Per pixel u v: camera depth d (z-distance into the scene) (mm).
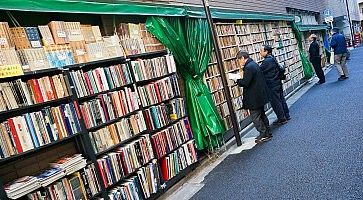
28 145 3004
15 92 3004
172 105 5121
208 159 5711
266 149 5531
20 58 3096
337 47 11289
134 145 4227
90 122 3697
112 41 4207
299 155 4816
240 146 6160
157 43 5051
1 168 3201
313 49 11672
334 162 4230
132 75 4398
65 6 3553
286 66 11414
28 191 2920
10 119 2920
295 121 7023
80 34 3789
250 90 5922
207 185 4594
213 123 5746
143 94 4562
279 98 7141
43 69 3277
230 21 8062
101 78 3928
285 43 11844
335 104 7676
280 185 3943
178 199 4359
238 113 7379
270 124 7441
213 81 6625
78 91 3605
